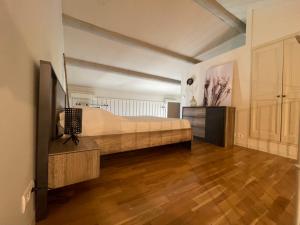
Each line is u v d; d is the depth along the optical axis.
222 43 4.45
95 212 1.15
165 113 8.42
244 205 1.28
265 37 2.99
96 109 2.03
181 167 2.08
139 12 3.20
